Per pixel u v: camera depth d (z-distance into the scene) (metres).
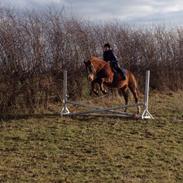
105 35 22.92
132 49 24.98
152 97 24.08
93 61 16.67
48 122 16.14
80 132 14.80
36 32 18.34
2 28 17.27
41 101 18.20
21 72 17.50
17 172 10.48
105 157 11.91
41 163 11.27
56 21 19.78
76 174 10.46
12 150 12.39
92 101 21.12
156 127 16.08
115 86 17.86
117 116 17.70
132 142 13.66
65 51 20.11
